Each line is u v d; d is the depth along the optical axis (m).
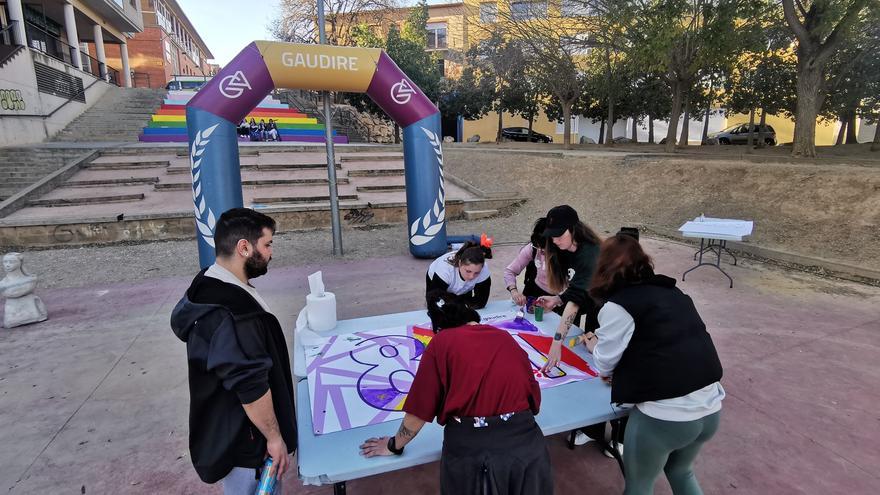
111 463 2.91
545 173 13.62
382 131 28.23
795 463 2.80
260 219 1.80
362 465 1.84
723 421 3.22
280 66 6.81
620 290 2.04
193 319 1.65
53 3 19.58
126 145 14.48
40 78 16.06
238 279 1.80
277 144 15.73
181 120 19.25
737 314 5.18
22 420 3.36
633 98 24.09
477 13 23.17
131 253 8.55
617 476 2.70
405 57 23.06
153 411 3.49
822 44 11.75
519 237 9.69
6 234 8.71
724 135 25.78
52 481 2.75
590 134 34.12
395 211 11.12
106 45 35.94
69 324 5.21
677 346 1.88
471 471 1.69
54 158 12.99
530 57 19.84
